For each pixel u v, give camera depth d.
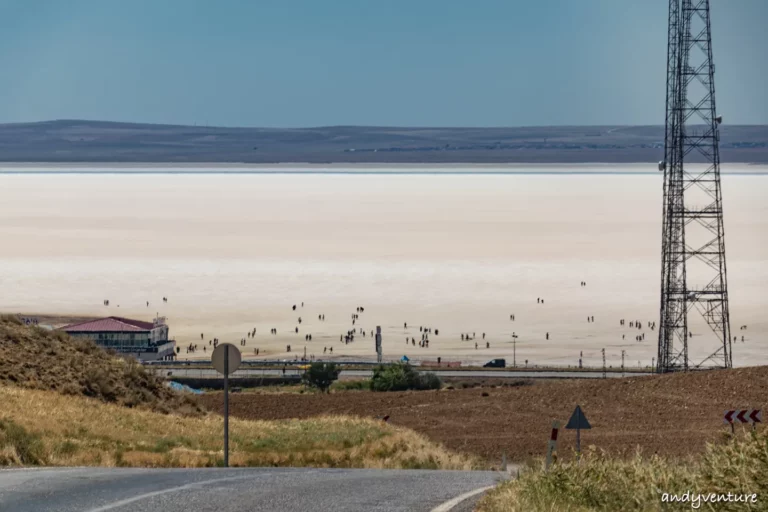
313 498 32.56
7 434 53.31
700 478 28.84
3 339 88.38
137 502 29.88
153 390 92.56
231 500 31.19
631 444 84.94
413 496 34.22
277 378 177.62
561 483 31.58
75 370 86.94
